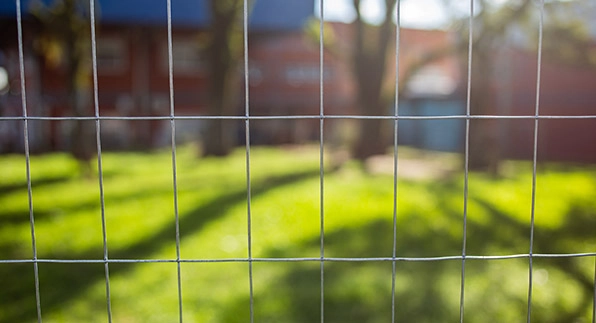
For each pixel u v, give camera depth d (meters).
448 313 3.59
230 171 12.05
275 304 3.75
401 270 4.54
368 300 3.84
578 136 14.89
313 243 5.52
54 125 17.45
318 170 12.23
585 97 14.88
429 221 6.51
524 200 8.00
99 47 20.78
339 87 23.12
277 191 8.84
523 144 15.38
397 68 1.71
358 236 5.80
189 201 7.94
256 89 22.55
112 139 20.66
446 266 4.63
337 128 18.89
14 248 5.37
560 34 11.14
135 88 21.06
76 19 11.78
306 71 23.00
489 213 7.00
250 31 20.59
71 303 3.78
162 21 20.44
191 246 5.41
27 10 12.45
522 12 10.70
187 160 14.98
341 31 21.72
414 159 15.16
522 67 15.12
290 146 21.78
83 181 10.28
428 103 20.00
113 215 6.93
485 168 11.84
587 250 5.33
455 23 11.84
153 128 21.16
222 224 6.37
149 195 8.52
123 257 5.02
